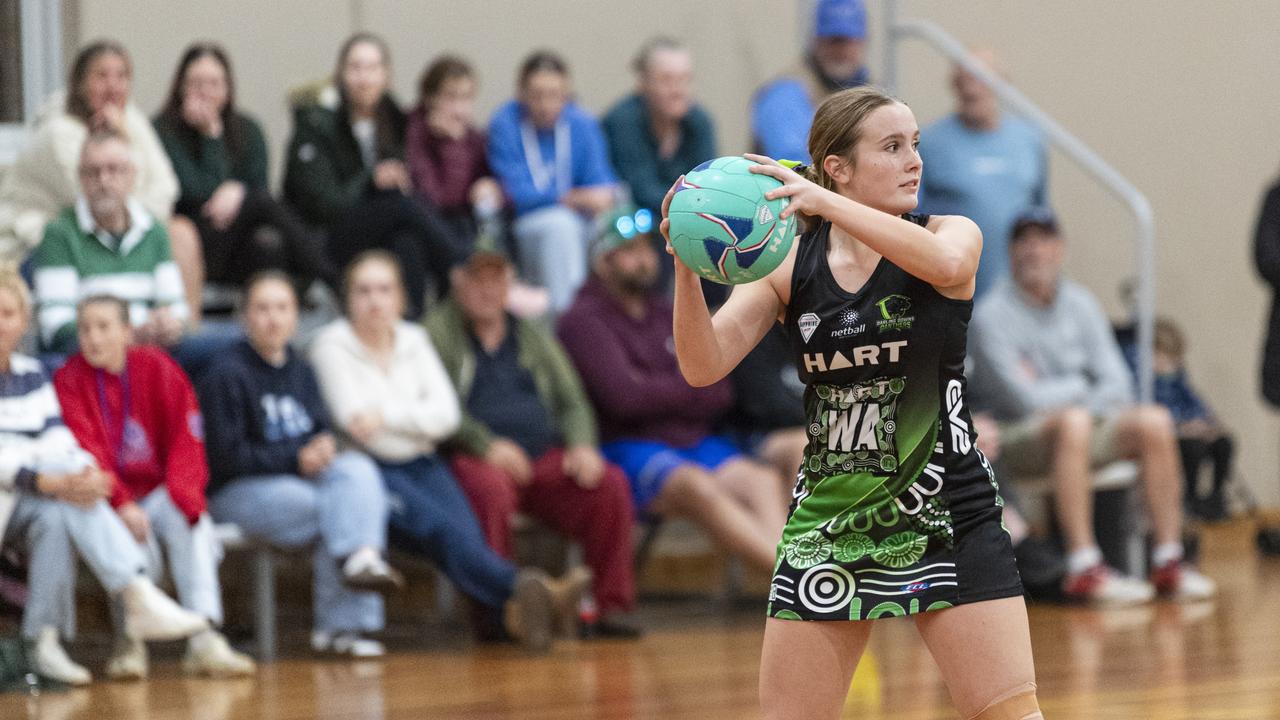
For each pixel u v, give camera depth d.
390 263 17.83
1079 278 27.22
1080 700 13.26
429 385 17.92
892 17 24.98
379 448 17.36
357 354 17.62
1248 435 30.05
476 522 17.69
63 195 17.42
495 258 18.58
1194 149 29.78
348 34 22.95
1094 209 27.44
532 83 20.95
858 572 7.73
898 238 7.34
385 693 14.14
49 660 14.69
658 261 21.06
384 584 16.44
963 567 7.66
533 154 21.08
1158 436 21.19
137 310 16.83
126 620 15.02
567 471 18.53
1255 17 30.42
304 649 17.42
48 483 14.73
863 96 7.88
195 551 15.55
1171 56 29.66
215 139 18.97
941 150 23.67
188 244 18.00
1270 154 30.42
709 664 15.80
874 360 7.76
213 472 16.62
